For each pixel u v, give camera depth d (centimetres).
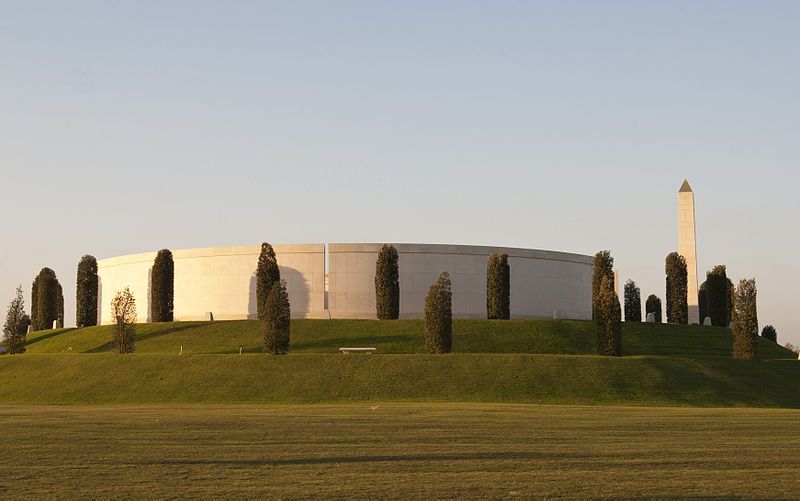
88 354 8594
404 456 3259
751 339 8506
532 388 7275
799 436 3966
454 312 10675
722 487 2683
